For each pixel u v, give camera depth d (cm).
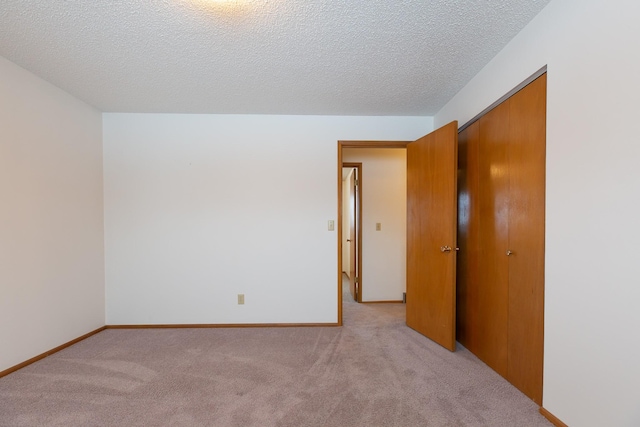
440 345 257
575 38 140
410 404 172
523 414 163
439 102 281
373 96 266
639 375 114
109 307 302
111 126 302
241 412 165
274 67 215
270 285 309
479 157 229
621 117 119
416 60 207
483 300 225
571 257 143
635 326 115
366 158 407
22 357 215
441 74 228
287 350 246
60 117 249
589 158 133
